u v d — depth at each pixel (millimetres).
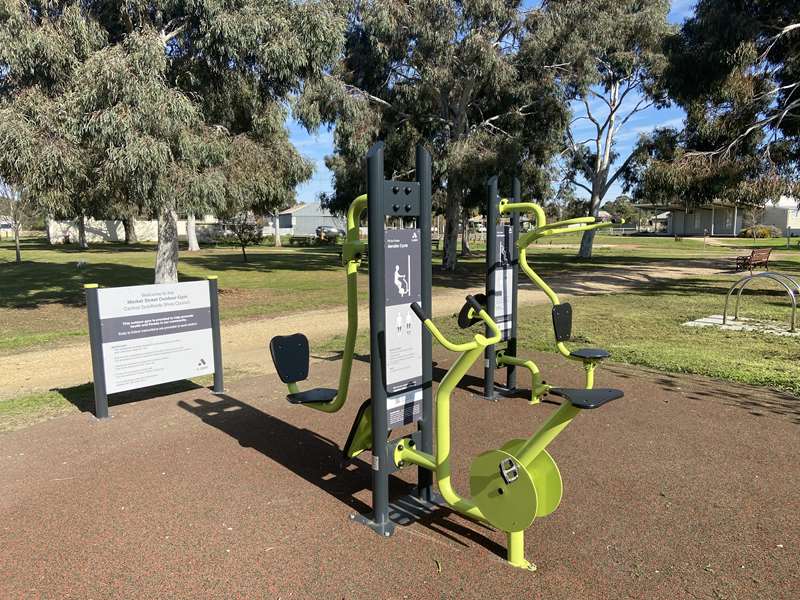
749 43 12914
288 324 10102
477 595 2488
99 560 2777
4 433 4559
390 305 2982
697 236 57531
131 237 52156
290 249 40062
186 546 2896
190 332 5383
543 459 2645
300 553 2828
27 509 3299
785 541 2912
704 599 2463
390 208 2922
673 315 10281
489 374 5398
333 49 12977
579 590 2523
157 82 10438
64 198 11312
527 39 18344
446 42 17828
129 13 11336
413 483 3646
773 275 8914
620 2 21469
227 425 4719
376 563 2740
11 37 9969
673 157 14977
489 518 2730
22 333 9406
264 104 13992
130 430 4609
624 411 4941
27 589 2555
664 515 3178
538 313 10578
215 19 11188
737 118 13688
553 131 21547
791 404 5117
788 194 13250
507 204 5246
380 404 2986
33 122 10086
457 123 19953
